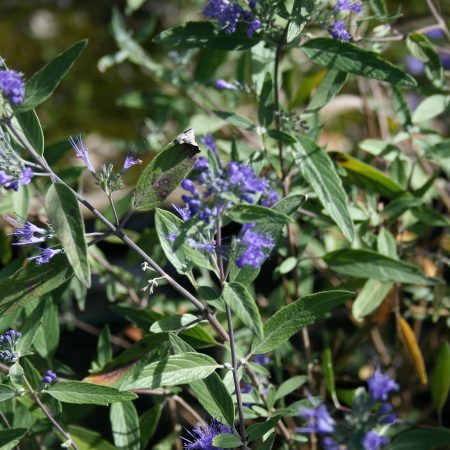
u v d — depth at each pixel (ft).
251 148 3.26
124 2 5.68
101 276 3.33
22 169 2.62
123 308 3.09
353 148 3.84
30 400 2.94
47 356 3.06
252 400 2.95
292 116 3.02
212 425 2.82
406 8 4.40
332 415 3.25
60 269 2.72
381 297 3.16
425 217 3.23
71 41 5.38
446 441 2.85
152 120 3.92
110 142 4.49
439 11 3.21
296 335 3.64
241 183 2.61
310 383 3.28
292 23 2.81
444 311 3.38
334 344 3.58
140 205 2.69
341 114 4.25
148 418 3.10
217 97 3.67
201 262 2.68
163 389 3.09
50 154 3.25
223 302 2.73
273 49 3.11
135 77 5.01
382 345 3.56
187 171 2.69
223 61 3.50
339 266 3.10
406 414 3.43
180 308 3.38
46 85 2.65
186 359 2.72
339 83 3.01
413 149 3.41
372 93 3.77
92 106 4.83
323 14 2.94
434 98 3.27
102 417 3.60
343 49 2.90
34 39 5.41
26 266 2.72
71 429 3.01
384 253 3.18
